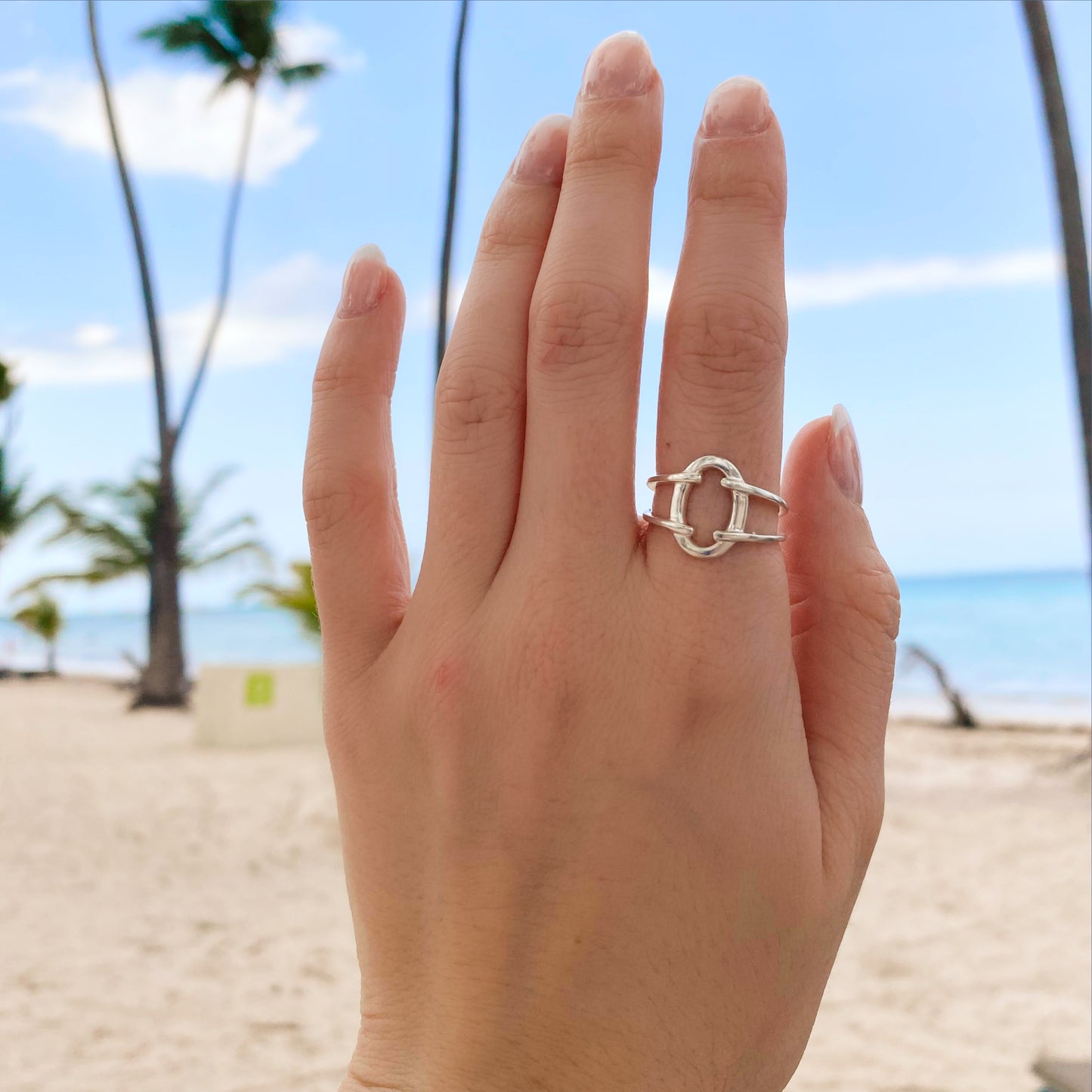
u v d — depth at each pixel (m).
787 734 0.17
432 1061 0.17
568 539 0.17
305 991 0.92
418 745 0.18
